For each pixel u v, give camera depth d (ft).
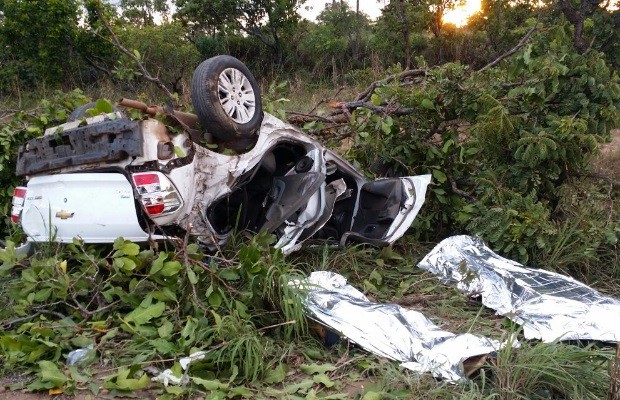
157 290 13.80
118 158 14.06
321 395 11.48
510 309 14.73
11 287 14.65
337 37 63.36
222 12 60.85
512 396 10.84
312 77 58.08
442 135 20.93
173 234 15.01
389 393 11.33
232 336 12.41
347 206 19.92
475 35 54.34
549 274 16.34
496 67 22.84
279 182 17.29
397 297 16.22
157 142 14.20
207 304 13.74
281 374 12.02
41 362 11.76
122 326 12.97
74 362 12.40
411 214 18.89
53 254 14.87
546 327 13.48
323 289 14.67
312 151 17.70
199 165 15.23
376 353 12.64
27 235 15.57
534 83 18.65
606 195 19.52
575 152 18.61
